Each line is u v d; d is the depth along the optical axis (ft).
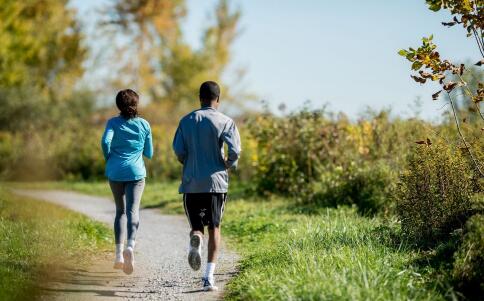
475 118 64.08
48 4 211.41
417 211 45.98
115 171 42.39
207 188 37.58
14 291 37.17
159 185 121.80
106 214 82.33
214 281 41.27
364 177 75.05
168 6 273.54
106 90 258.98
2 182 137.90
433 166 46.01
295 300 31.37
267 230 59.72
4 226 56.29
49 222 61.11
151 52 277.03
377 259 38.55
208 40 291.79
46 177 148.36
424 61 42.63
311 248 43.11
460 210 43.62
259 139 97.35
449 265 36.65
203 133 37.96
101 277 42.98
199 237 37.04
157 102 278.46
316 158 87.97
